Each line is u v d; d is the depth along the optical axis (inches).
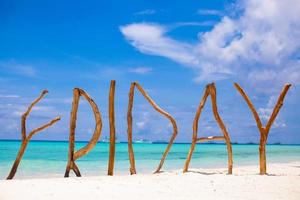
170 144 474.3
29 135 399.5
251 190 310.5
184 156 1258.6
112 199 265.6
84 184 328.2
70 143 408.2
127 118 452.4
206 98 454.0
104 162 876.0
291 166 631.8
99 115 404.8
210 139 451.8
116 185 327.3
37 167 710.5
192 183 345.4
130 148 449.7
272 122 435.2
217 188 319.9
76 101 413.4
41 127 402.9
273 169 556.4
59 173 588.1
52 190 294.7
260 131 436.1
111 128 424.5
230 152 440.5
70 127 409.4
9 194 276.2
